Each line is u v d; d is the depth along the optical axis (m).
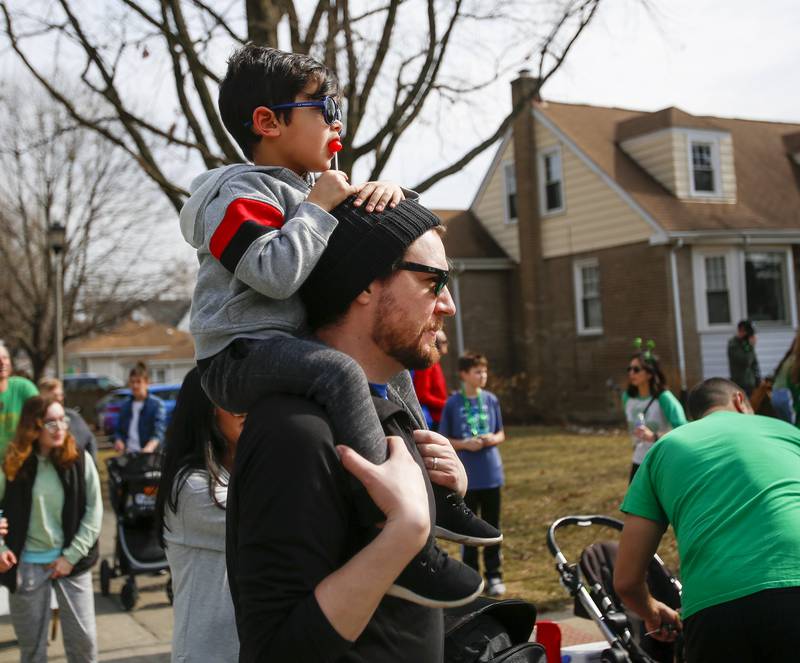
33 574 4.72
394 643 1.65
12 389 6.94
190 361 51.88
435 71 8.41
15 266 27.27
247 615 1.57
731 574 2.82
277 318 1.81
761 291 20.27
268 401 1.67
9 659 6.01
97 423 30.33
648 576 4.02
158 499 2.98
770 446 3.11
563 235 21.61
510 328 23.03
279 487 1.56
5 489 4.74
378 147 8.74
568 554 7.60
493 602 2.21
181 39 7.84
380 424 1.69
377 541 1.54
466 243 23.44
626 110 23.16
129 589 7.18
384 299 1.79
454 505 1.91
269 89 1.96
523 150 22.23
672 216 19.44
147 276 27.75
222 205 1.79
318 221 1.76
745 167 22.45
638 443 7.16
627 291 20.02
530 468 12.69
